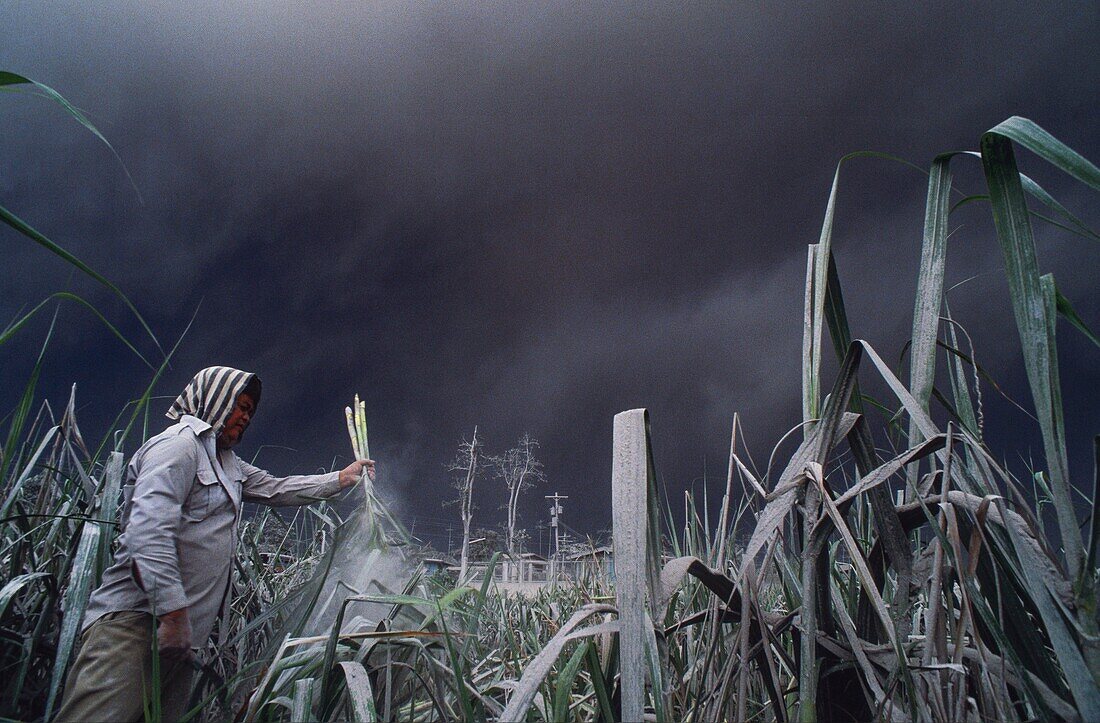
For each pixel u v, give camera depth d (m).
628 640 1.01
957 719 1.07
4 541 2.60
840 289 1.48
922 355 1.30
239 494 2.89
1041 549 0.98
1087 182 0.79
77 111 0.72
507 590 3.44
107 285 0.76
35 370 1.83
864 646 1.25
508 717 1.00
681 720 1.51
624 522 1.08
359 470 3.42
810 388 1.46
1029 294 1.00
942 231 1.34
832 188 1.49
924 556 1.25
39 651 2.15
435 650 1.93
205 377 2.90
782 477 1.32
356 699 1.37
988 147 1.04
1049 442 0.96
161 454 2.48
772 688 1.38
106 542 2.27
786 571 1.49
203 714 1.88
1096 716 0.85
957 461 1.22
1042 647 1.09
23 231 0.66
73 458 2.65
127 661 2.17
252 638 2.96
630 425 1.15
